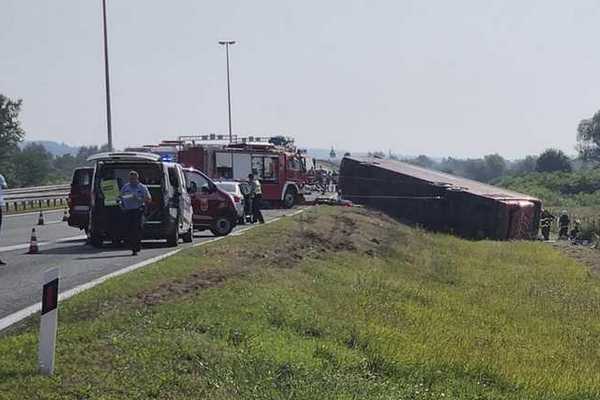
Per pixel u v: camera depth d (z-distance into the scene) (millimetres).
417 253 48844
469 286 38594
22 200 74000
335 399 14328
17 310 18703
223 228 42719
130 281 21297
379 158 81625
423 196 69562
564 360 23812
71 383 12141
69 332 14977
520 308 33344
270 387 13844
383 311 26016
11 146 167750
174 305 18469
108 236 33844
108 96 71312
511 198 67812
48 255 30641
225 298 20250
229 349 15500
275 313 19859
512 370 20484
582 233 71750
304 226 44875
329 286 28047
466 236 66938
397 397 15516
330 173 118000
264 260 29781
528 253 55281
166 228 33812
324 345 18094
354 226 52562
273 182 74000
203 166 72562
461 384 17938
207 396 12742
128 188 30344
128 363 13422
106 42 71000
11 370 12500
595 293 39406
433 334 23891
